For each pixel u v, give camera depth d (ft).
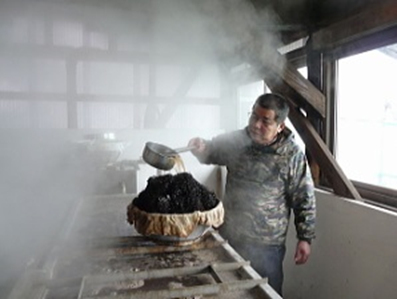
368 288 5.53
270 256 5.69
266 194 5.63
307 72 7.50
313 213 5.57
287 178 5.60
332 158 6.53
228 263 3.60
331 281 6.44
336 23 6.25
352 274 5.91
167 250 4.02
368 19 5.40
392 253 5.06
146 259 3.84
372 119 6.21
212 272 3.44
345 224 6.08
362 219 5.67
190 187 4.08
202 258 3.88
